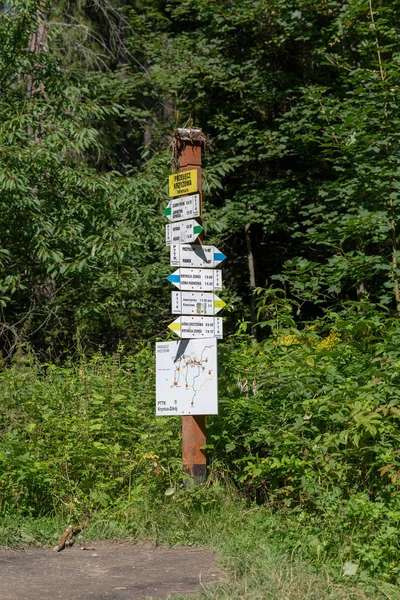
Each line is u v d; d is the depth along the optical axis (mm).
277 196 18078
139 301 16875
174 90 19734
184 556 6602
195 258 8141
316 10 18297
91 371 9398
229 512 7391
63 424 8172
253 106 19078
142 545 7031
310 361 7961
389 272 11102
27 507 7676
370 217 11148
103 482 7949
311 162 18828
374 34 13008
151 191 14773
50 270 13695
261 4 18422
